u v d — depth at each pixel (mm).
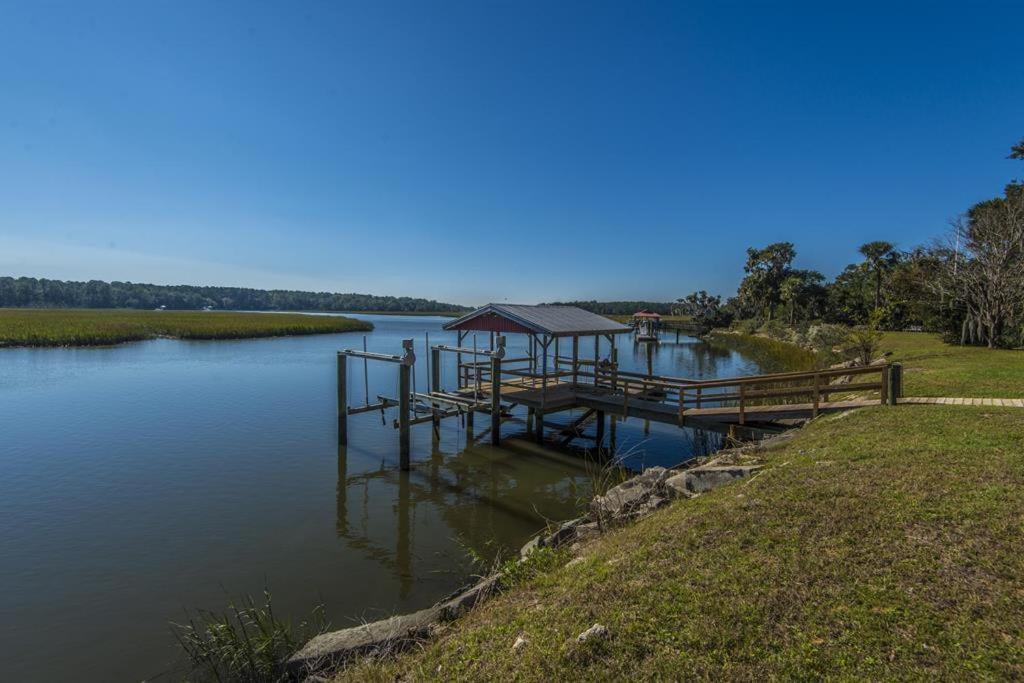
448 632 5242
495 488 12766
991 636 3666
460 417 19078
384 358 14289
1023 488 5844
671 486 8266
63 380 26234
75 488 12000
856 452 7832
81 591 7844
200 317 78875
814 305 62844
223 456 14516
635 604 4582
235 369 31469
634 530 6586
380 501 11766
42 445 15250
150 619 7148
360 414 19969
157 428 17297
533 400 16344
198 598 7699
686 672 3689
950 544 4828
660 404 15367
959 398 11930
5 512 10648
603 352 49250
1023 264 24453
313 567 8688
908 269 34719
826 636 3867
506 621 4902
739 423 13070
